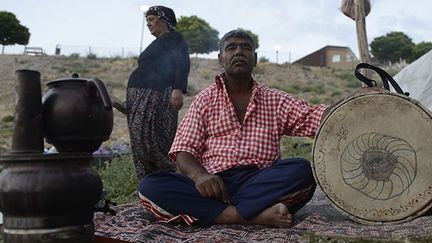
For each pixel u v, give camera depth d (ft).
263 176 9.71
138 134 13.55
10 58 117.50
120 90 91.04
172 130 13.89
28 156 6.22
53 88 6.89
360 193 8.79
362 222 8.74
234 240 8.52
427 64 24.44
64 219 6.41
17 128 6.38
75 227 6.49
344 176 8.92
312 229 8.88
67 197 6.31
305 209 11.53
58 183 6.24
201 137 10.65
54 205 6.27
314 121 10.44
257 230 9.20
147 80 13.66
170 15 14.19
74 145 6.80
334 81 113.50
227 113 10.51
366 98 8.95
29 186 6.15
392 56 209.46
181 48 13.99
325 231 8.48
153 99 13.55
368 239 7.66
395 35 215.72
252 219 9.55
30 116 6.43
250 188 9.68
